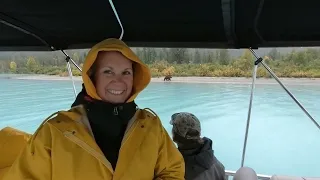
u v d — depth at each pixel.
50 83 27.36
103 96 1.38
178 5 2.34
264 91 22.16
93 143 1.30
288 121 15.41
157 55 24.00
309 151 11.60
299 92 20.98
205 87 24.27
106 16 2.66
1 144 1.93
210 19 2.62
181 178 1.53
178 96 21.30
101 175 1.29
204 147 2.26
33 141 1.30
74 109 1.39
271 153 11.50
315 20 2.50
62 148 1.27
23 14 2.61
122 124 1.39
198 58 24.59
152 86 24.61
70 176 1.26
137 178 1.36
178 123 2.26
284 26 2.66
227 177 3.57
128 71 1.42
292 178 2.63
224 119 16.05
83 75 1.35
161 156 1.49
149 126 1.46
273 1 2.14
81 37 3.32
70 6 2.42
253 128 14.48
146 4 2.34
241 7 2.19
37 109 18.33
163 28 2.94
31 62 29.11
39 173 1.28
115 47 1.36
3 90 24.52
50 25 2.91
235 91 22.66
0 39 3.42
